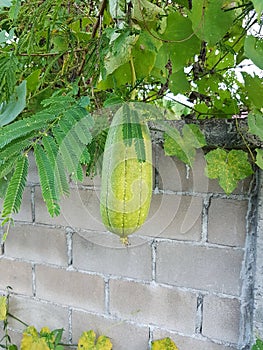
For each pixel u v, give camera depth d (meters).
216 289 1.51
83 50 1.36
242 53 1.43
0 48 1.41
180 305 1.58
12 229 1.88
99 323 1.75
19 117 1.39
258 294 1.42
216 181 1.46
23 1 1.35
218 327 1.53
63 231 1.77
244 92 1.43
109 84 1.30
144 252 1.62
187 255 1.54
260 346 1.36
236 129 1.34
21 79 1.45
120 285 1.68
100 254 1.70
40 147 0.88
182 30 1.25
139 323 1.67
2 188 1.21
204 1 1.13
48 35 1.38
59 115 0.93
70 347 1.82
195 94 1.52
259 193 1.39
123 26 1.19
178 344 1.60
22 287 1.90
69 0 1.39
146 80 1.44
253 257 1.44
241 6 1.19
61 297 1.82
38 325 1.89
